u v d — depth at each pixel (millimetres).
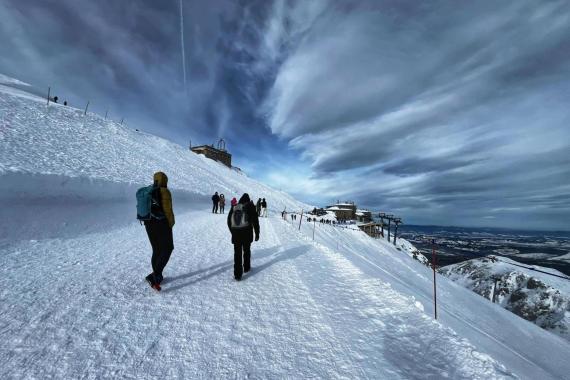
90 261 5090
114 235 8070
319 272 6008
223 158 80312
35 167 10484
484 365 2684
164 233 3922
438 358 2846
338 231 39875
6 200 7445
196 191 26469
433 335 3303
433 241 4570
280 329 3209
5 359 2152
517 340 13812
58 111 28234
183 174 32438
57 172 10734
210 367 2365
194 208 21219
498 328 15078
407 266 30375
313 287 4902
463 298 21281
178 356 2473
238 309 3619
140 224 10617
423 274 27141
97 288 3789
